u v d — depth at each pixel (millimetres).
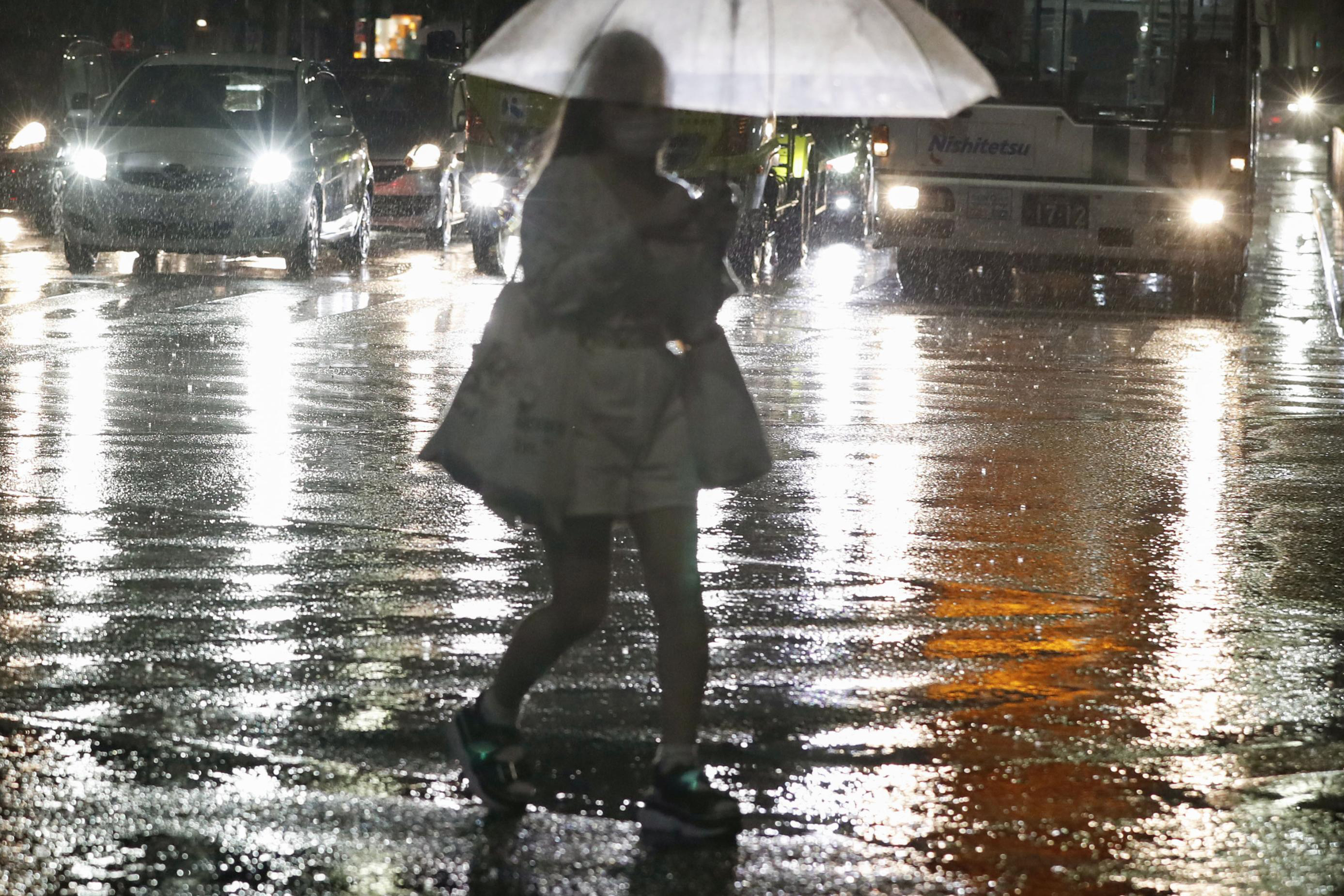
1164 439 22062
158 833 9148
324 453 19562
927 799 9867
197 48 85375
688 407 9234
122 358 26625
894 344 31297
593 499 9086
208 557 14859
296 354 27656
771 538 16141
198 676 11758
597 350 9023
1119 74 38312
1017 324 35469
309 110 41812
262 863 8820
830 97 9094
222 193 39281
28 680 11570
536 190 8969
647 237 8898
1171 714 11445
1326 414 24375
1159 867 8984
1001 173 38688
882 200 39125
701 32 9039
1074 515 17469
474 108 40594
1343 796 10039
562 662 12227
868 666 12328
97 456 19000
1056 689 11906
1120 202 38375
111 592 13719
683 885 8672
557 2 8984
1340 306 40281
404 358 27578
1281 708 11602
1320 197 79438
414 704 11297
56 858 8812
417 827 9312
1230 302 39438
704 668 9297
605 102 8844
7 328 29891
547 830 9312
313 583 14125
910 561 15391
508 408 8969
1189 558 15797
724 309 36562
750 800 9797
